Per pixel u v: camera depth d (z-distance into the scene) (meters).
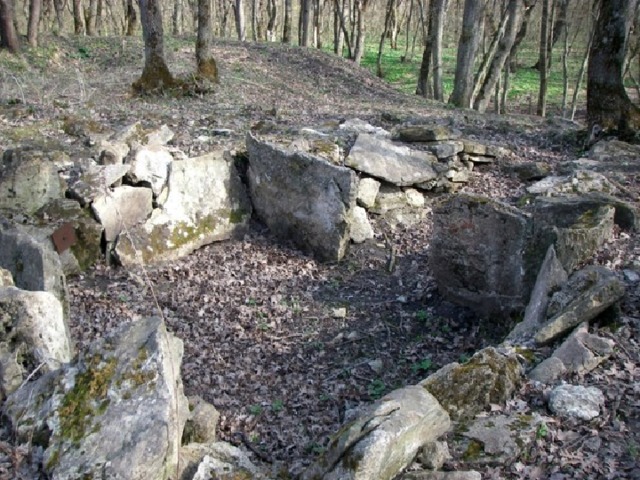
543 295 5.80
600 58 10.79
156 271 7.92
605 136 10.90
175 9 30.56
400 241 8.77
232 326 6.95
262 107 13.62
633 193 8.68
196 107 13.30
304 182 8.46
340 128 11.06
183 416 4.19
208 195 8.66
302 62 21.34
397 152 9.48
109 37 22.70
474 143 10.17
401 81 27.62
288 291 7.75
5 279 4.96
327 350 6.62
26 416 3.70
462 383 4.60
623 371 4.82
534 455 4.06
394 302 7.50
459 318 7.04
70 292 7.30
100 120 11.30
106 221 7.87
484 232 6.69
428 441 4.05
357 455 3.55
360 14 25.33
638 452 4.00
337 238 8.23
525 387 4.76
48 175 7.81
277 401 5.70
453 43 39.25
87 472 3.31
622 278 6.08
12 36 17.34
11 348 4.16
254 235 8.97
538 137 11.76
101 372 3.75
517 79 29.02
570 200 7.22
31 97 12.85
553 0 20.31
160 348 3.79
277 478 4.11
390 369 6.27
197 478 3.68
